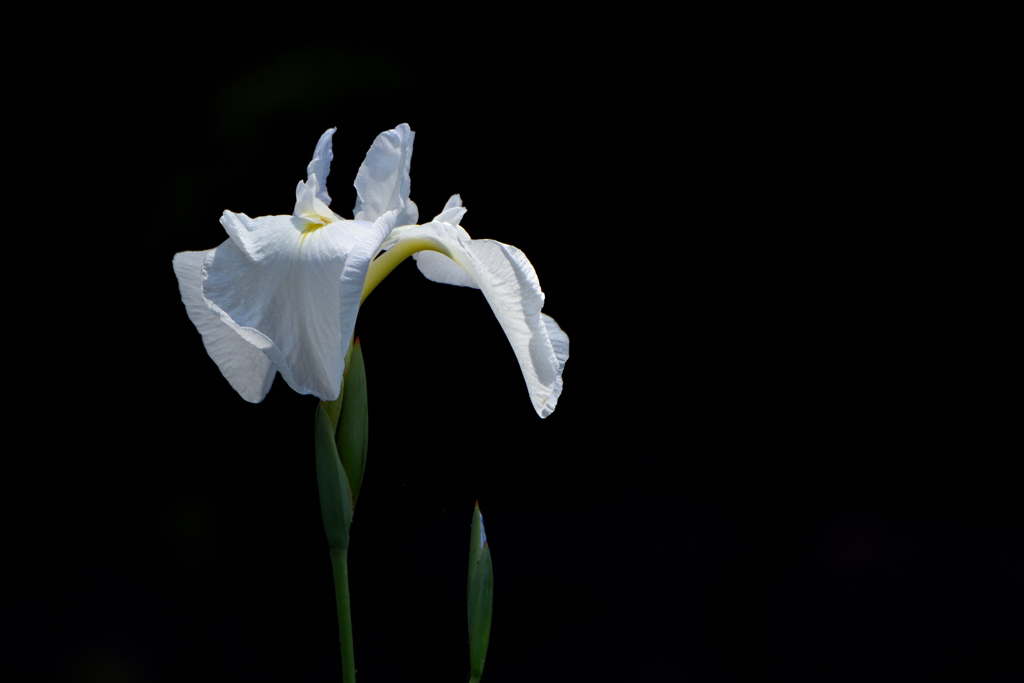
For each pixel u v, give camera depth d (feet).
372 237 4.36
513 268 4.41
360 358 4.46
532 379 4.42
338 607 4.43
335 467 4.43
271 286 4.35
